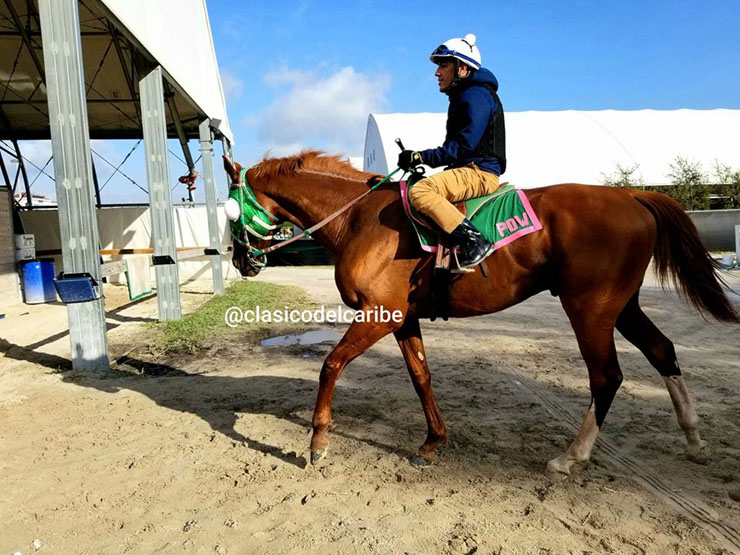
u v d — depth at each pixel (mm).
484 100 3025
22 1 9688
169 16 8648
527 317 8578
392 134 26516
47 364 5953
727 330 7074
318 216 3465
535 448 3463
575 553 2344
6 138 14641
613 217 2928
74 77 5289
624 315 3291
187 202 16141
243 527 2631
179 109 13445
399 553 2379
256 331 7824
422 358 3387
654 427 3750
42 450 3639
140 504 2896
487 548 2389
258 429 3928
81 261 5516
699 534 2457
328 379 3160
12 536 2613
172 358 6301
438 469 3199
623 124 27109
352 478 3119
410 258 3082
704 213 19766
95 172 15766
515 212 3008
